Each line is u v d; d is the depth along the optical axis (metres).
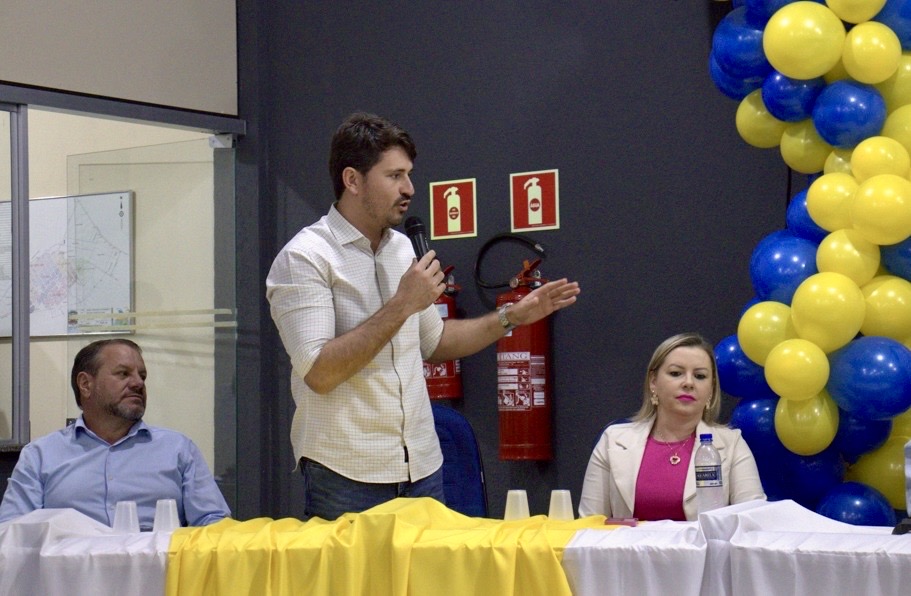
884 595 2.03
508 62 5.12
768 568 2.13
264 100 5.77
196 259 5.74
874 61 3.38
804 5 3.44
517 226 5.04
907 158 3.40
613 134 4.84
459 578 2.36
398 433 3.13
